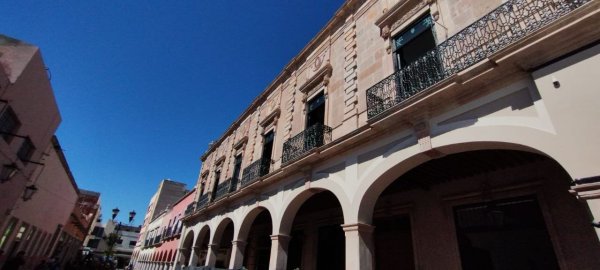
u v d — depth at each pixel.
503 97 4.20
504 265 5.57
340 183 6.67
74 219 22.52
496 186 6.02
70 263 18.88
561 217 5.04
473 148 4.48
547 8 4.21
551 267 5.05
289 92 11.98
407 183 7.09
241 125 16.67
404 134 5.54
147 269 22.45
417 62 5.63
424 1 6.73
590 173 2.98
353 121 7.39
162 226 30.81
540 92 3.66
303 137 8.60
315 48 11.20
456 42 5.29
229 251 17.42
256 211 10.45
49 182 13.77
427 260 6.62
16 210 10.79
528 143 3.67
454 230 6.43
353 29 9.13
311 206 10.30
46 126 10.48
